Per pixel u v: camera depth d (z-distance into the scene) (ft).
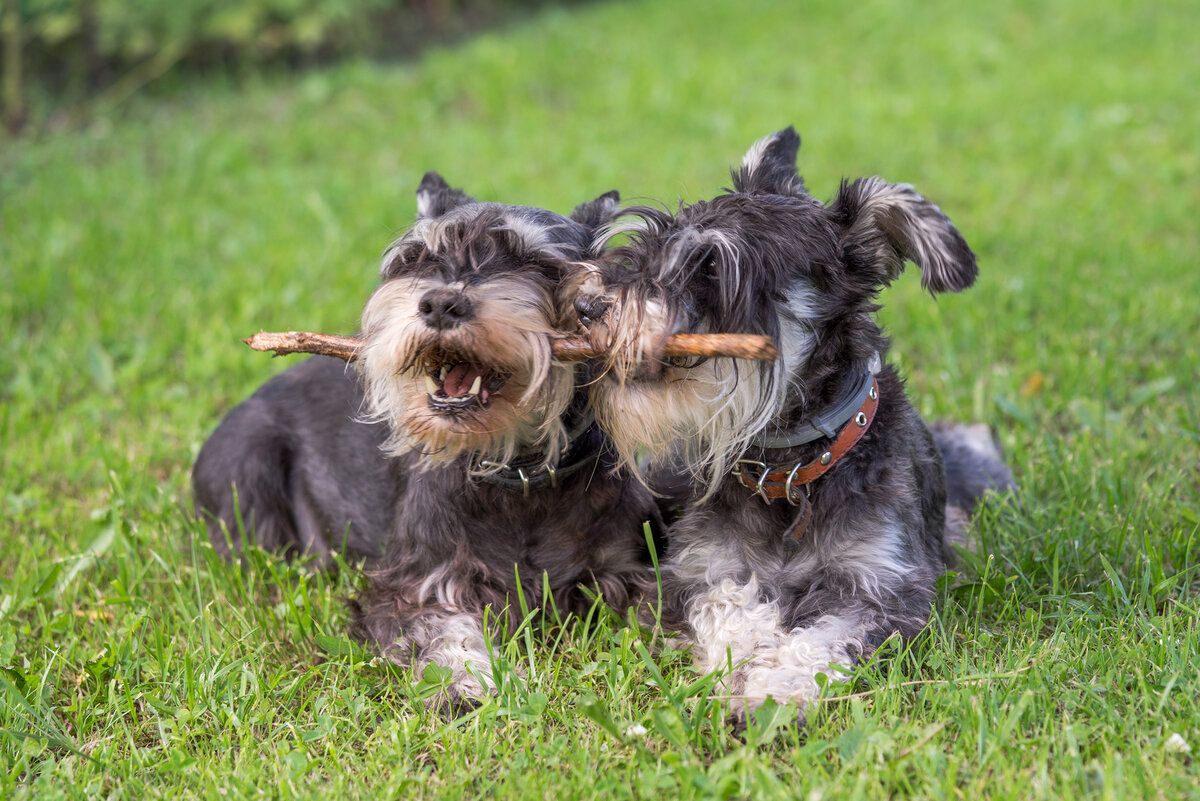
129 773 9.23
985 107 32.37
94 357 18.19
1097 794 8.16
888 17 43.06
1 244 23.45
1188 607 10.63
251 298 20.70
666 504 12.48
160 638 10.85
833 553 10.94
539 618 11.68
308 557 13.56
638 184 27.04
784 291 10.22
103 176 28.17
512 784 8.80
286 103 35.09
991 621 11.16
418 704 10.03
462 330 10.14
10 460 15.49
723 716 9.57
